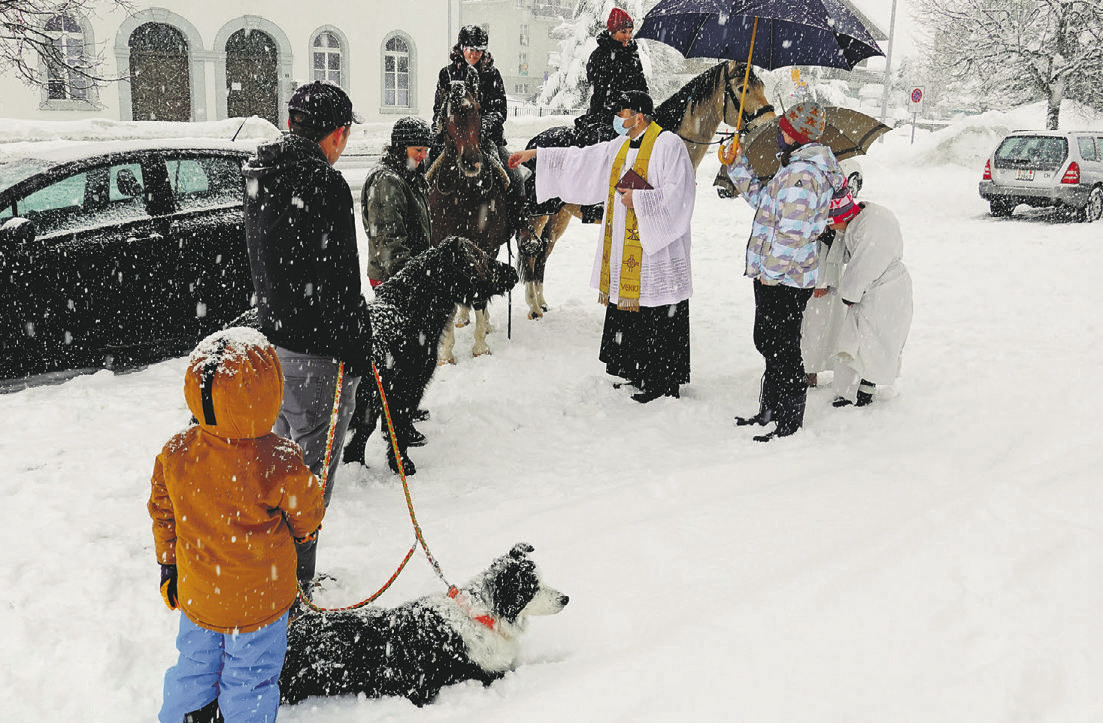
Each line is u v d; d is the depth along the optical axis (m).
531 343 7.96
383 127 22.44
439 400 6.40
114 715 2.91
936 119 51.91
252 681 2.59
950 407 5.95
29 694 3.00
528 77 72.12
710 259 12.36
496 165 7.38
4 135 15.13
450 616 3.02
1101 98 25.05
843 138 5.97
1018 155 16.38
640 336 6.43
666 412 6.14
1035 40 25.55
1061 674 2.84
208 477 2.49
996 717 2.67
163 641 3.35
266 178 3.36
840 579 3.46
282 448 2.64
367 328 3.65
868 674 2.91
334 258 3.40
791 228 5.17
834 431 5.68
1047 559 3.48
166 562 2.63
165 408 6.04
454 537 4.21
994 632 3.06
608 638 3.32
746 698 2.82
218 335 2.57
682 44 7.29
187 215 7.04
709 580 3.64
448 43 27.36
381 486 4.91
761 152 5.93
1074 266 11.32
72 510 4.45
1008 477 4.52
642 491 4.71
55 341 6.40
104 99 21.80
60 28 20.78
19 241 5.95
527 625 3.30
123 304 6.67
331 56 25.59
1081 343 7.57
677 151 6.01
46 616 3.47
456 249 4.89
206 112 23.58
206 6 22.94
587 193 6.66
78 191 6.62
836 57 6.59
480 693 3.00
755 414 6.10
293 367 3.47
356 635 2.99
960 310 9.03
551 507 4.58
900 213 17.34
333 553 4.05
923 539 3.75
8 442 5.36
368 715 2.90
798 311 5.38
